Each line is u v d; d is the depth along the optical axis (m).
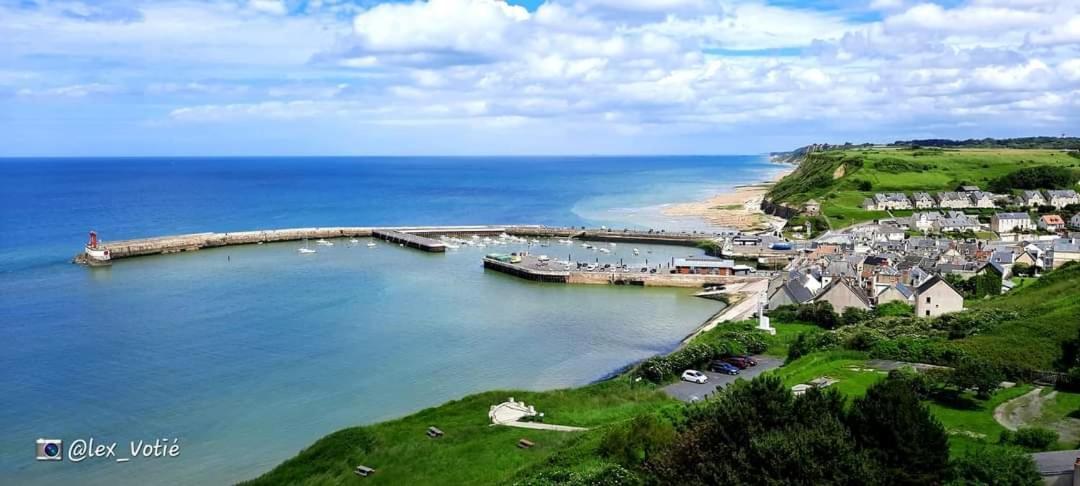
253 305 143.50
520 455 66.50
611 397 85.56
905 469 43.28
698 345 99.69
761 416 46.59
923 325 102.38
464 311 142.38
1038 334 88.62
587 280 175.12
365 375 102.75
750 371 95.94
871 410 46.00
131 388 96.62
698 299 157.12
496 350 115.62
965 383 70.00
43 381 98.81
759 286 161.50
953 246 176.50
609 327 131.25
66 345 114.94
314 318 133.75
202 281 169.00
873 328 103.62
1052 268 157.50
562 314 141.50
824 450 42.59
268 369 104.62
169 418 87.12
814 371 83.31
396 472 66.06
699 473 44.56
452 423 77.62
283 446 79.69
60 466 74.75
